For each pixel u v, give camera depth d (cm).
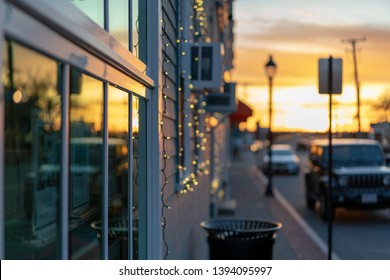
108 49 337
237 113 1969
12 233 238
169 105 605
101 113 352
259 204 1955
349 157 1655
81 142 315
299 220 1555
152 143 511
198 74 740
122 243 425
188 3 718
